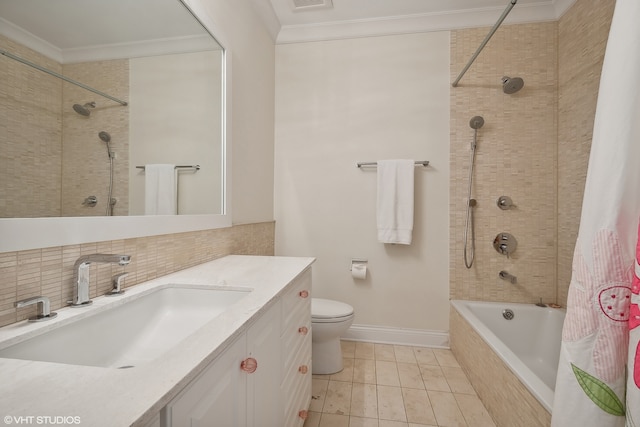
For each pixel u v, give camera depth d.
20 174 0.67
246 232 1.90
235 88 1.74
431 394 1.67
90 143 0.86
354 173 2.34
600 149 0.80
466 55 2.19
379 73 2.31
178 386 0.45
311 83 2.39
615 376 0.76
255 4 1.98
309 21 2.31
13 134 0.66
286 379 1.09
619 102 0.77
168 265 1.17
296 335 1.23
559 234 2.07
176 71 1.24
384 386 1.74
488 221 2.17
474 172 2.18
